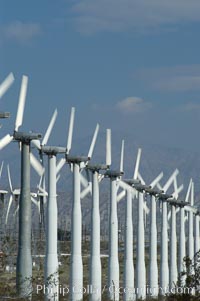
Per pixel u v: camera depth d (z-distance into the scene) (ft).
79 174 533.55
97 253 561.43
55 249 483.51
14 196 644.27
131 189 653.71
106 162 579.48
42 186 521.65
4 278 565.94
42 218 559.38
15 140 451.53
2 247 641.81
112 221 606.96
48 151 491.72
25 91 452.76
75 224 527.40
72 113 532.73
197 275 446.19
